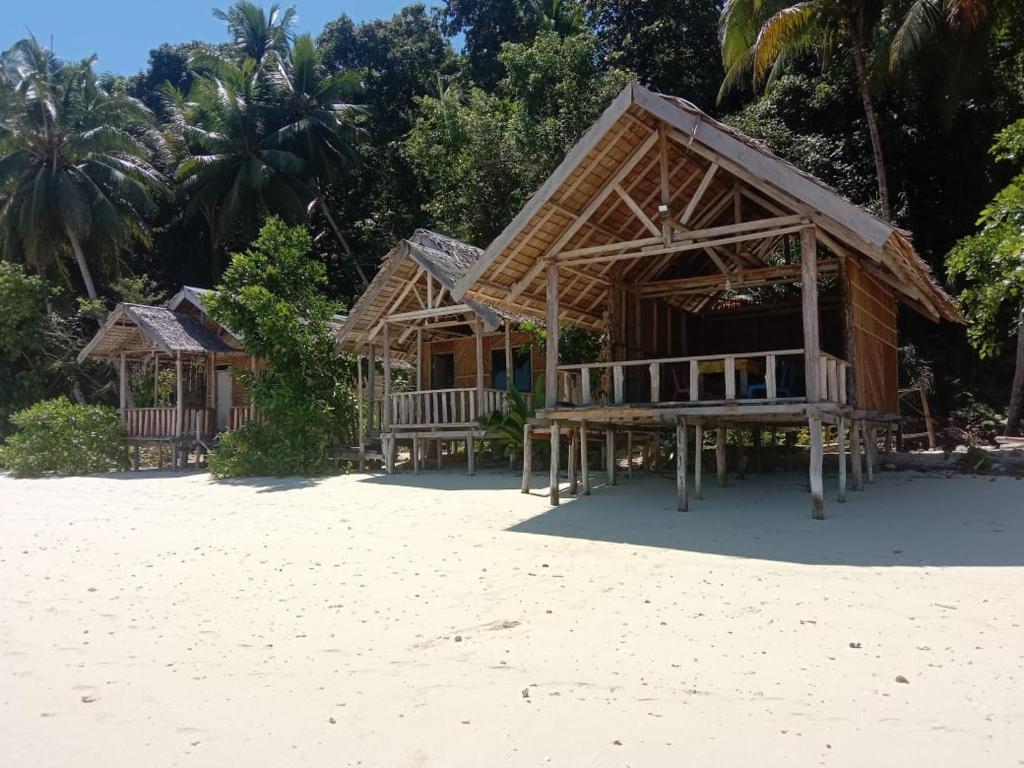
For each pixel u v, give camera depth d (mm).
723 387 15688
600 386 16812
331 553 8531
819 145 22312
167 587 7121
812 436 9656
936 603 5977
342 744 3664
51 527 11164
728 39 21250
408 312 17266
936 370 21875
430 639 5312
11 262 29375
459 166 28125
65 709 4168
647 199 11969
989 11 18016
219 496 14656
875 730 3723
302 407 17719
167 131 33031
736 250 13133
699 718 3889
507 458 18453
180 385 21203
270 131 33094
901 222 22062
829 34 20797
